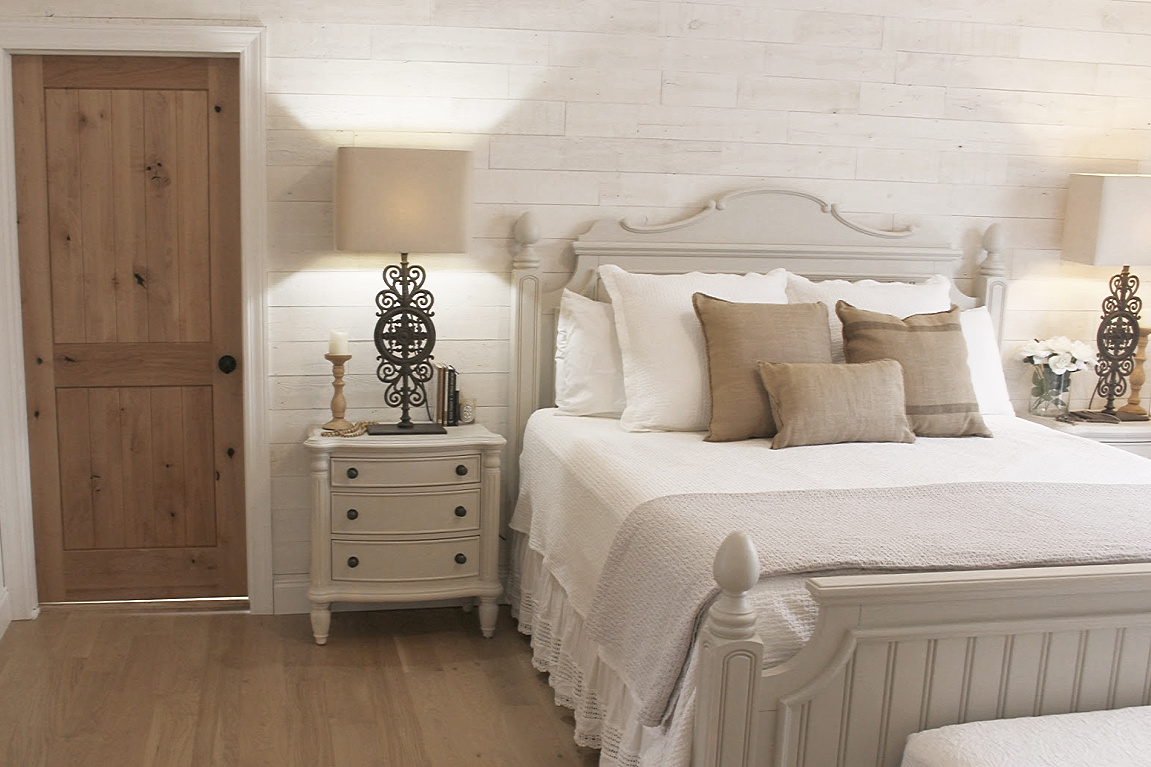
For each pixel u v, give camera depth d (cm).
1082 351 404
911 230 407
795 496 257
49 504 373
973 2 401
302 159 361
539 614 331
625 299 354
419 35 362
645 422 340
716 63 384
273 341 368
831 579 202
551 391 386
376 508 350
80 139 357
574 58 374
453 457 352
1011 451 320
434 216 340
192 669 332
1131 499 263
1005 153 413
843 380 321
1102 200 395
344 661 342
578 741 280
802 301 370
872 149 402
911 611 204
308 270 366
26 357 365
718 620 197
